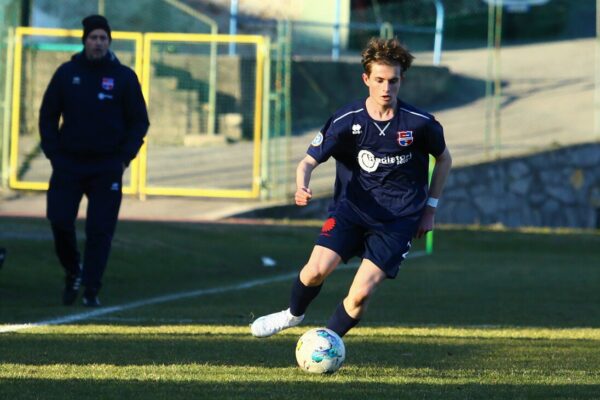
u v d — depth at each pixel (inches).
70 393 648.4
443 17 3816.4
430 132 792.3
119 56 3056.1
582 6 4269.2
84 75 1205.1
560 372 781.3
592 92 3622.0
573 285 1640.0
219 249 1926.7
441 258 2042.3
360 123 789.9
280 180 2765.7
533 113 3437.5
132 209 2469.2
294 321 811.4
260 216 2496.3
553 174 2994.6
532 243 2330.2
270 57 2866.6
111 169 1218.0
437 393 668.1
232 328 1044.5
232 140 3085.6
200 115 3053.6
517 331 1075.3
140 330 1011.3
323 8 3518.7
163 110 3034.0
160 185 2664.9
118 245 1788.9
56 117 1221.1
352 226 795.4
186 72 3142.2
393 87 777.6
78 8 3289.9
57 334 968.3
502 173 2910.9
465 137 3179.1
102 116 1206.9
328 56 3580.2
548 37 4197.8
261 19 3366.1
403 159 793.6
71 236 1236.5
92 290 1236.5
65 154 1216.2
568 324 1167.0
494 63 3860.7
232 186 2669.8
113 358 818.8
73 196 1222.3
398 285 1594.5
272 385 689.0
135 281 1590.8
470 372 775.1
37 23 3230.8
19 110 2694.4
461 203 2847.0
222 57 3137.3
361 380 722.8
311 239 2154.3
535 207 2965.1
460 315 1235.2
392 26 3464.6
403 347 924.0
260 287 1530.5
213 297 1391.5
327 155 800.9
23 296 1359.5
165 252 1814.7
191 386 679.1
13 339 928.3
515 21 4158.5
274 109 3046.3
